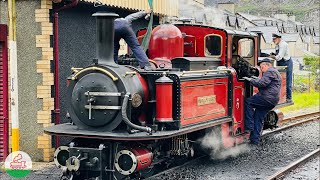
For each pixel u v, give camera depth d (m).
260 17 86.19
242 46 10.88
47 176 8.46
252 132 10.44
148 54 8.77
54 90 9.80
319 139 12.91
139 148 7.25
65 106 10.21
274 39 13.12
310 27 113.38
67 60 10.24
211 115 8.73
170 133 7.15
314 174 8.91
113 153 7.22
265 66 10.08
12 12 8.34
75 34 10.51
